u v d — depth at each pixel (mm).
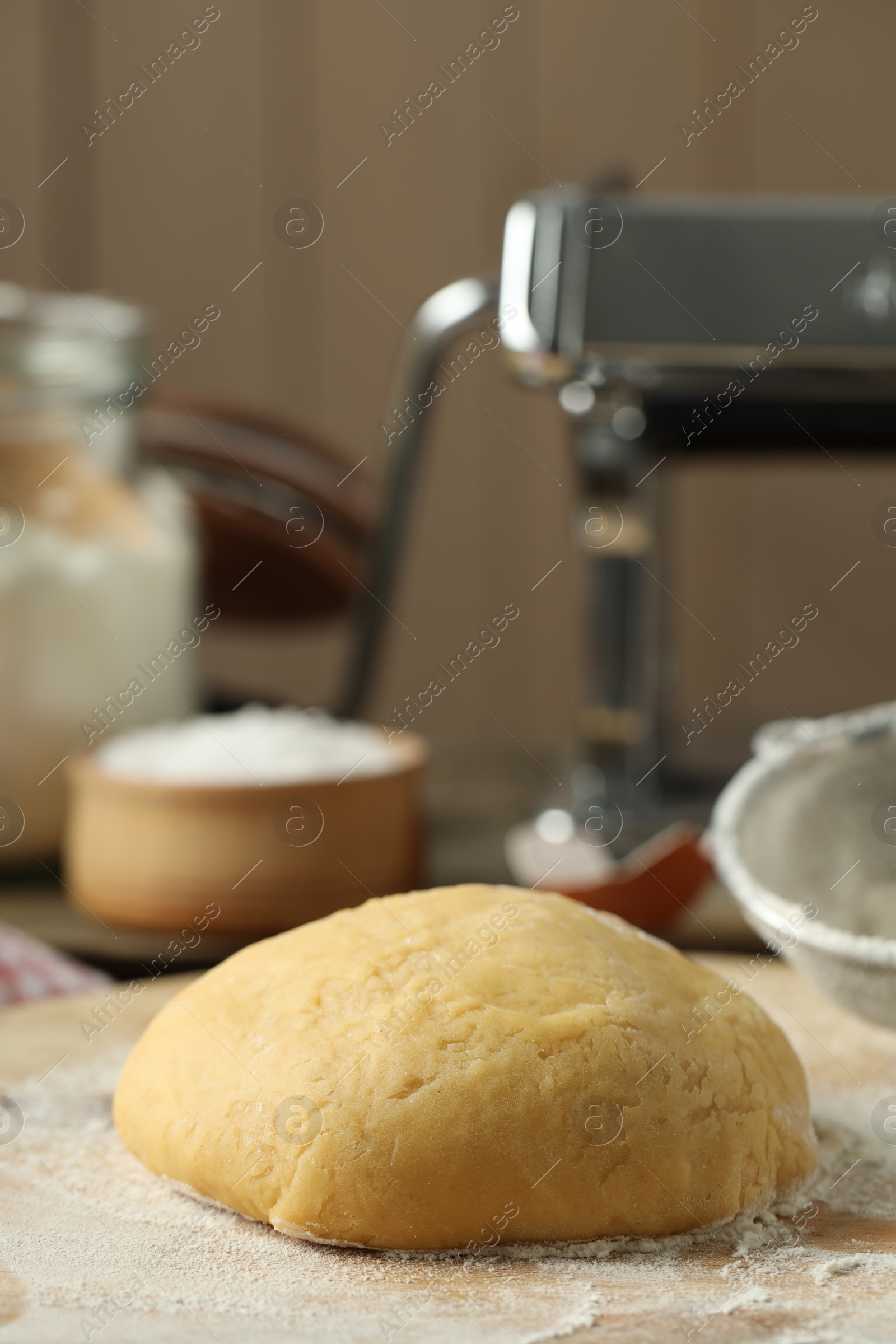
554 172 1845
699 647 1895
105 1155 971
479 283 1174
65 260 1890
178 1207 947
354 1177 925
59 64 1849
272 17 1840
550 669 1935
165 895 1121
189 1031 961
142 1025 1044
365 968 957
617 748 1204
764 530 1867
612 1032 942
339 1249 931
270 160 1868
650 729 1204
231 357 1901
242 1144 936
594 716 1202
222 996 965
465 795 1297
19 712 1186
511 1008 945
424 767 1160
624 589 1186
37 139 1864
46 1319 904
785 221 1077
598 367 1084
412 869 1150
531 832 1204
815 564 1870
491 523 1908
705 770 1246
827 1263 926
